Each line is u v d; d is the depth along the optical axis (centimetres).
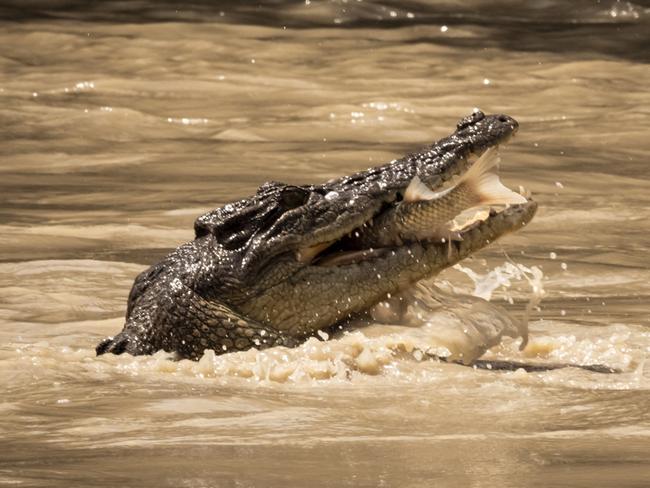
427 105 7938
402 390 2269
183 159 6194
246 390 2275
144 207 4906
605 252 4094
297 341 2503
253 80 8731
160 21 10819
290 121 7369
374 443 1861
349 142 6794
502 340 2733
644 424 1995
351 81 8762
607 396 2217
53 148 6538
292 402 2173
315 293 2495
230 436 1920
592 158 6234
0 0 11062
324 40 10244
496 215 2480
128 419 2044
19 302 3266
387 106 7812
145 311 2564
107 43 9756
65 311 3172
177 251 2609
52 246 4131
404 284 2512
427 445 1844
